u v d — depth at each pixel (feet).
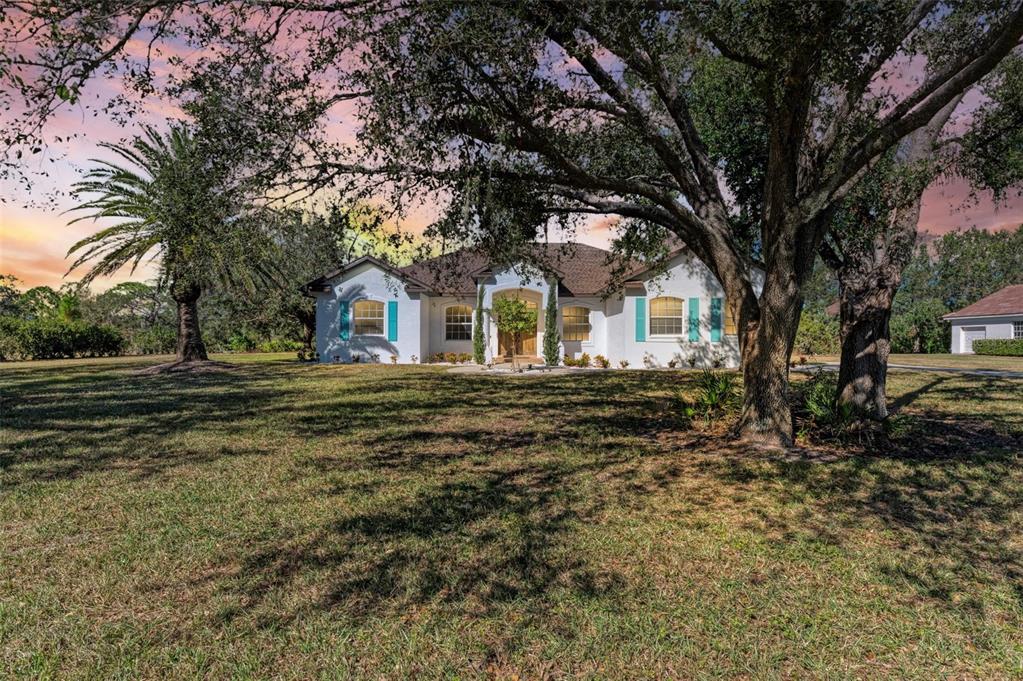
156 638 9.73
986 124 27.07
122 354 113.91
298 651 9.38
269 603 10.91
